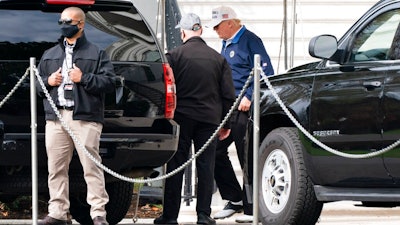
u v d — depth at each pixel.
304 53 43.62
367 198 25.92
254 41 33.78
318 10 44.91
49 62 26.91
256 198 26.70
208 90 31.25
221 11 33.91
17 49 27.66
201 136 31.45
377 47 26.02
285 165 27.62
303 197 27.03
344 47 26.75
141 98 28.12
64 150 26.97
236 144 33.47
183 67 31.12
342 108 26.14
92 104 26.69
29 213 36.84
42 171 28.23
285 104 27.62
